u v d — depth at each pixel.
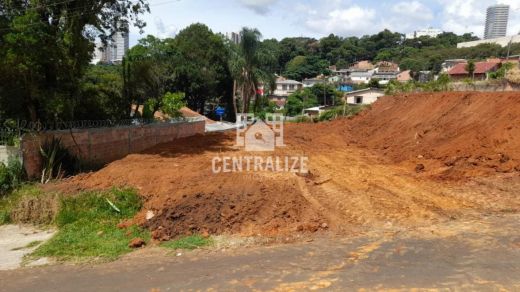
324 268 6.27
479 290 5.25
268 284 5.86
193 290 5.86
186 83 39.62
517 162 10.64
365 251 6.83
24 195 10.49
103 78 18.98
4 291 6.31
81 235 8.62
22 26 12.05
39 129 12.88
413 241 7.13
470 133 13.30
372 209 8.91
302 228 8.08
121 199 10.09
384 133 18.77
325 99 52.12
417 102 19.70
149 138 17.33
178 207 9.05
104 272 6.83
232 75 34.94
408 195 9.74
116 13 15.94
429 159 13.07
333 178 11.54
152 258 7.33
